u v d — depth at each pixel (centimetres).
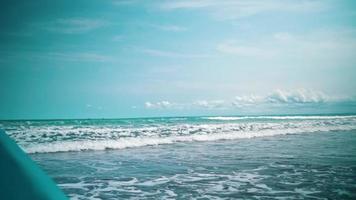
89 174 873
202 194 670
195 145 1625
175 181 796
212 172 912
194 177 844
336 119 4072
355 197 657
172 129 2055
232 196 656
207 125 2417
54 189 91
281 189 717
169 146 1570
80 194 663
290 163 1070
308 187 736
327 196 662
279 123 3048
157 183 772
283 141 1847
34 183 89
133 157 1199
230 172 913
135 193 677
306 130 2689
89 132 1708
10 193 82
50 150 1336
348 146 1581
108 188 719
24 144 1327
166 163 1063
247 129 2369
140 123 2714
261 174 885
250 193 682
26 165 97
